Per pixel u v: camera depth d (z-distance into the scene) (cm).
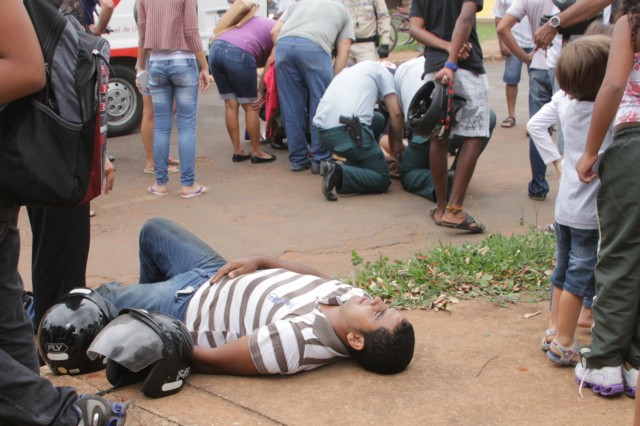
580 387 338
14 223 265
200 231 650
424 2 613
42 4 259
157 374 329
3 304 263
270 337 345
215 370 355
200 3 1055
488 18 2444
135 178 819
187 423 314
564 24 562
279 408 327
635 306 323
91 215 699
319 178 812
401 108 751
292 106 818
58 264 397
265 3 1155
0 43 234
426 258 530
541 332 410
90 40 273
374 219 669
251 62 836
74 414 275
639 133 311
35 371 282
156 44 718
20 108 251
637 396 270
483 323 426
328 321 354
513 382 350
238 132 880
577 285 351
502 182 773
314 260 575
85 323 355
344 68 829
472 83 599
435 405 329
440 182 637
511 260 514
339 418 318
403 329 349
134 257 598
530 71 746
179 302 383
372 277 506
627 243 317
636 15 303
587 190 344
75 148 259
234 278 380
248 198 745
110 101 990
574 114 349
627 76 307
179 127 743
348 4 953
